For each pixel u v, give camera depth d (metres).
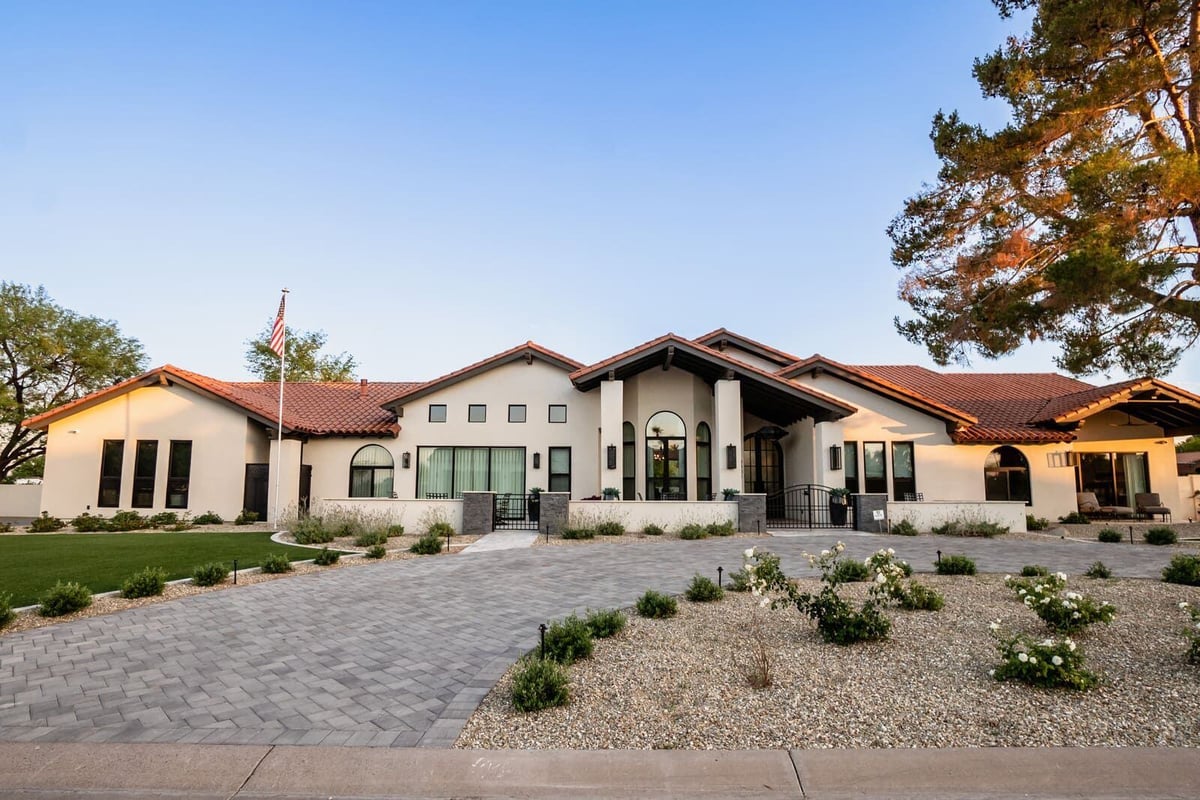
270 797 4.00
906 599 8.19
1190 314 11.82
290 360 42.28
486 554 13.44
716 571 11.27
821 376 21.09
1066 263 11.18
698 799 3.93
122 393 20.56
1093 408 19.41
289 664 6.38
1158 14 11.29
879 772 4.16
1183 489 22.66
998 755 4.32
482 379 21.78
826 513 19.03
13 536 16.55
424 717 5.06
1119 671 5.77
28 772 4.23
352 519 16.52
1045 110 12.28
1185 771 4.14
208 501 20.22
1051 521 20.42
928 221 14.15
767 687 5.50
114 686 5.77
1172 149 11.10
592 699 5.32
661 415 20.86
